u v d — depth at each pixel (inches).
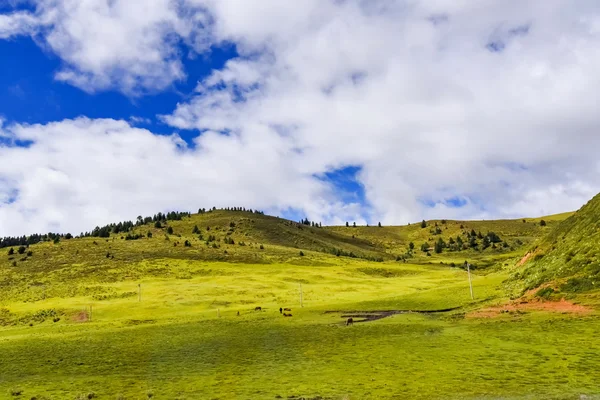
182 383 1125.7
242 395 957.2
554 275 2020.2
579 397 760.3
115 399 989.2
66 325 2792.8
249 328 2176.4
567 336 1264.8
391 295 3540.8
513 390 837.2
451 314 2096.5
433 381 956.6
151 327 2390.5
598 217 2315.5
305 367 1227.9
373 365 1179.3
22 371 1418.6
